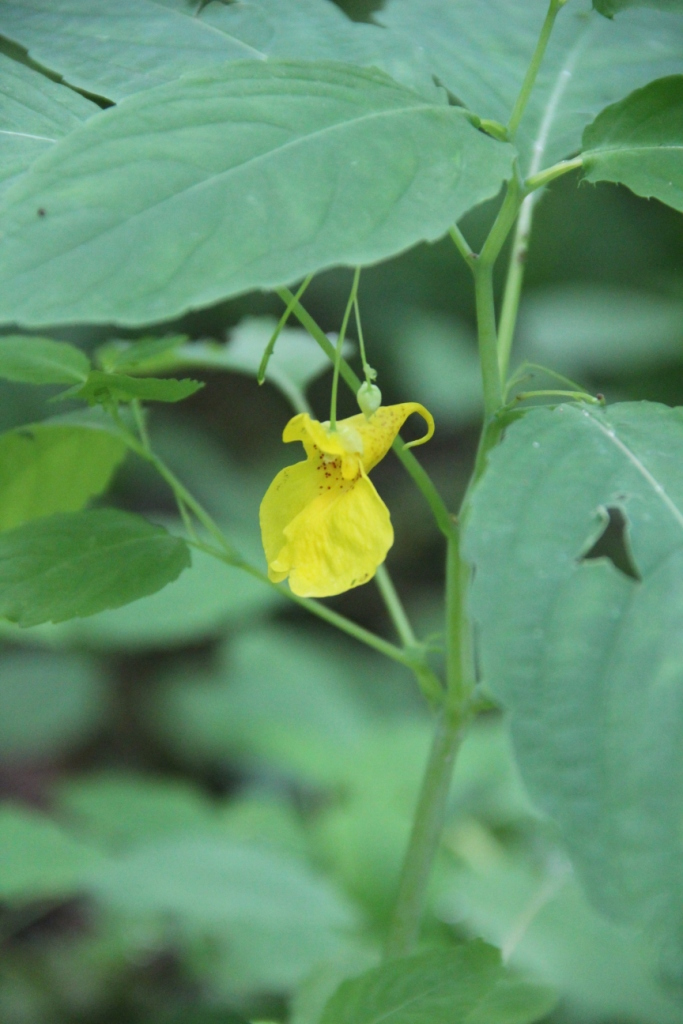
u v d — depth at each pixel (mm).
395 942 521
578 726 432
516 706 434
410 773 658
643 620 437
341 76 461
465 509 491
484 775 663
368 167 448
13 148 483
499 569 443
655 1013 563
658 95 478
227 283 435
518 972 549
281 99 453
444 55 527
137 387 491
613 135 481
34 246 438
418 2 541
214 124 448
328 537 475
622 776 429
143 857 592
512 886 599
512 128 486
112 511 507
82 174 443
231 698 838
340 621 517
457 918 594
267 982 571
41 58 501
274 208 442
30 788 1061
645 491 450
